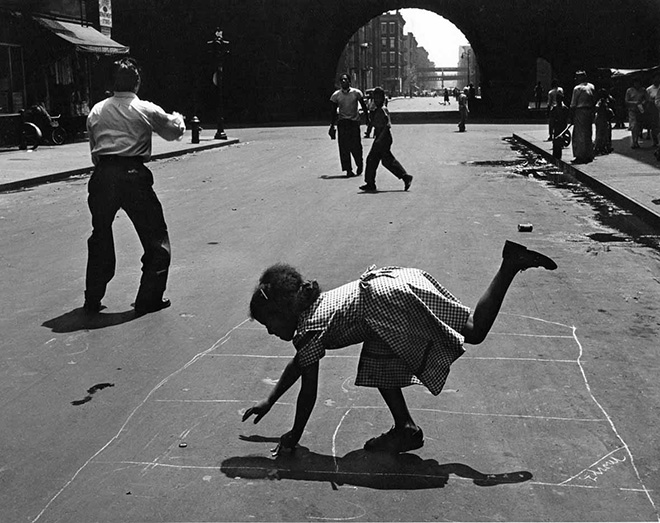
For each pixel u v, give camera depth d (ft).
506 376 16.70
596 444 13.41
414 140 96.68
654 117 71.31
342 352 18.42
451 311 12.53
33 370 17.58
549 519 11.03
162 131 22.13
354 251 30.17
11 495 11.96
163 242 22.15
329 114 173.27
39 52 94.17
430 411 14.90
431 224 36.11
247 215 39.86
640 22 155.43
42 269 28.14
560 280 25.18
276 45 169.27
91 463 12.98
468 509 11.35
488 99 166.81
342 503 11.55
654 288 24.08
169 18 168.25
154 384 16.58
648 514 11.14
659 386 16.05
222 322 21.08
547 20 159.63
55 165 65.98
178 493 11.92
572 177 55.06
